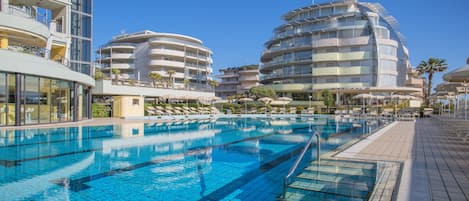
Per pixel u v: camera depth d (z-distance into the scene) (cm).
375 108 4412
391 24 6394
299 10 6344
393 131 1605
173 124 2355
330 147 1162
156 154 1031
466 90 1919
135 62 6531
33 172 761
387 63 5466
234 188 640
